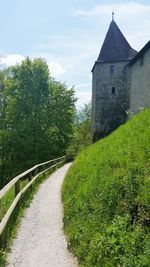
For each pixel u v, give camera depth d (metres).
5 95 40.91
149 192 5.78
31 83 37.91
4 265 6.12
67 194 10.80
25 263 6.21
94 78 45.28
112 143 11.88
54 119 37.94
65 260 6.31
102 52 43.97
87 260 5.72
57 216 9.46
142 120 12.16
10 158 36.53
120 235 5.44
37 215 9.60
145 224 5.41
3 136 36.12
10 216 8.05
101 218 6.50
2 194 7.05
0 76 42.25
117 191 6.66
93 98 46.22
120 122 42.62
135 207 5.92
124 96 42.53
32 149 36.09
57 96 39.09
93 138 43.72
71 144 41.34
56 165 23.75
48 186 14.81
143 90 31.89
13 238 7.59
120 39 44.03
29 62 38.62
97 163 10.16
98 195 7.47
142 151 8.04
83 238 6.45
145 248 4.76
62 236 7.69
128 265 4.68
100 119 43.53
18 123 36.75
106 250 5.37
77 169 12.47
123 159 8.37
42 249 6.90
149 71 30.19
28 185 12.21
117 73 42.75
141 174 6.68
